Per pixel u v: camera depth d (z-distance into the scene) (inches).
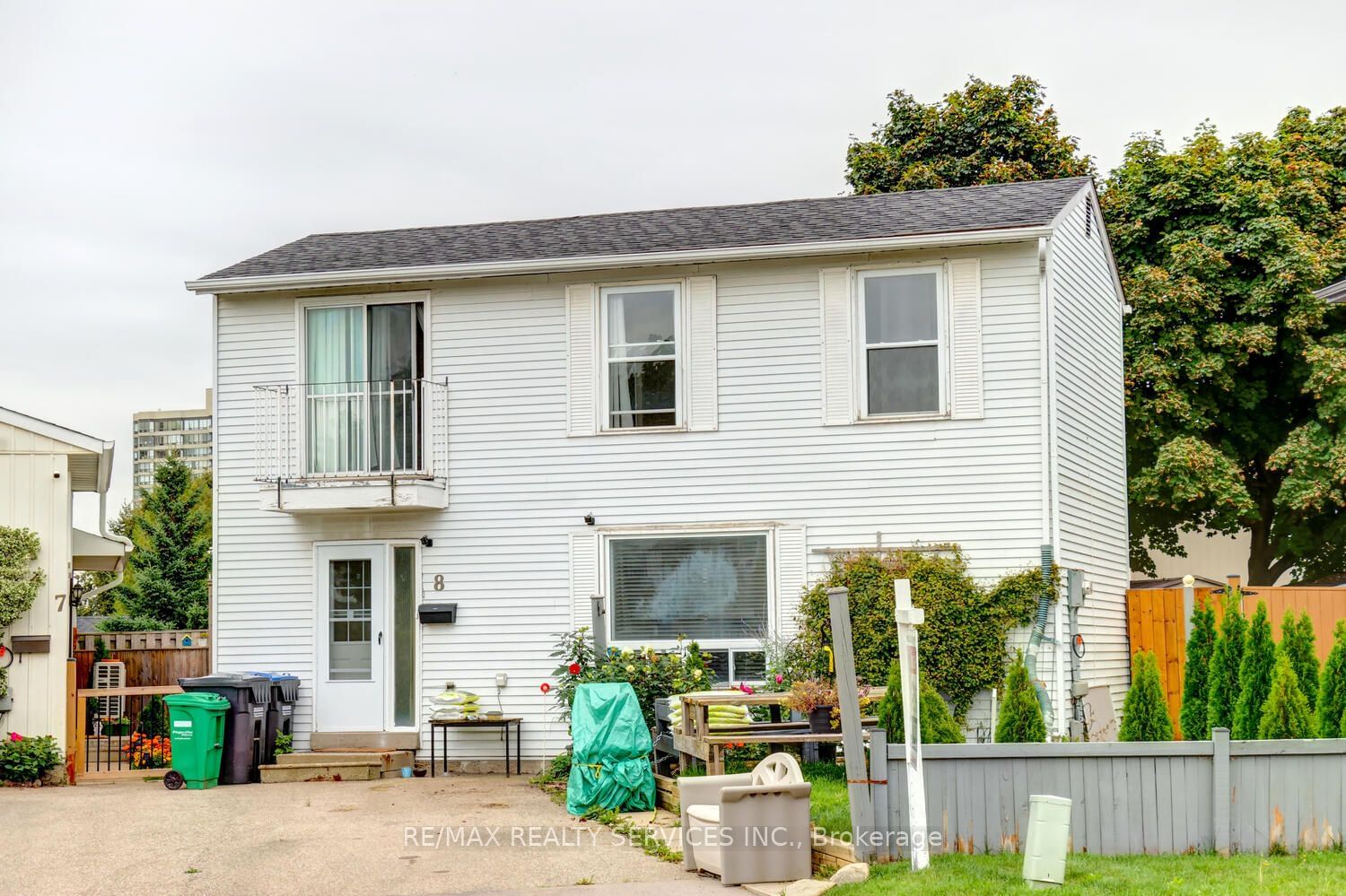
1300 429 934.4
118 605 1342.3
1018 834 391.9
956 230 613.3
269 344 689.0
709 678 602.9
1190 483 917.2
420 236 751.7
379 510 670.5
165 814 514.0
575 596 650.8
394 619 668.7
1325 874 361.1
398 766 642.2
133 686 759.7
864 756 391.9
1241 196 949.8
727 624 634.8
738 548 637.9
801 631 618.8
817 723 500.7
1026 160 1175.0
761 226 677.3
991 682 596.7
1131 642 737.0
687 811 407.2
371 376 683.4
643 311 659.4
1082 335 688.4
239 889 391.5
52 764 620.7
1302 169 967.0
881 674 597.0
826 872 391.2
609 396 657.6
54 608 634.8
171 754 608.4
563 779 597.3
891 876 366.9
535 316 666.8
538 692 650.8
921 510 620.4
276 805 537.6
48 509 639.8
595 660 603.2
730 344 645.9
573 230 725.3
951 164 1168.8
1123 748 396.5
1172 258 954.1
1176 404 931.3
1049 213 624.4
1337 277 926.4
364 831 472.7
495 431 665.0
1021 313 617.0
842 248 623.2
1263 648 455.8
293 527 679.1
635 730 509.4
